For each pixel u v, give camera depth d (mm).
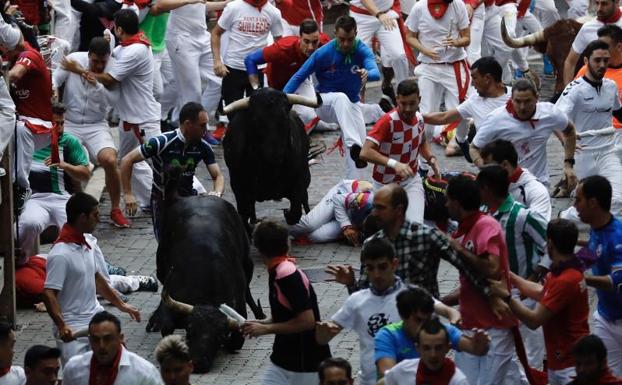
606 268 13117
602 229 13117
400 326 11500
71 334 13438
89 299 13789
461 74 21844
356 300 11891
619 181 17578
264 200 18500
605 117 17719
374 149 16641
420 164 19984
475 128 18469
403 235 12430
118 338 11742
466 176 12609
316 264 17719
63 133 17688
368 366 11938
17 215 16609
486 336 11203
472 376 12734
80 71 19078
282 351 12430
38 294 16469
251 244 18531
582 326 12586
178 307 14273
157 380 11844
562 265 12453
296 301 12211
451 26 21594
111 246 18594
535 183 14758
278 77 20031
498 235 12453
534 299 12805
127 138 20000
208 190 20656
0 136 15000
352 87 19672
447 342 10742
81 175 17641
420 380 10891
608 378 11742
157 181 16734
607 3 20547
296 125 18219
